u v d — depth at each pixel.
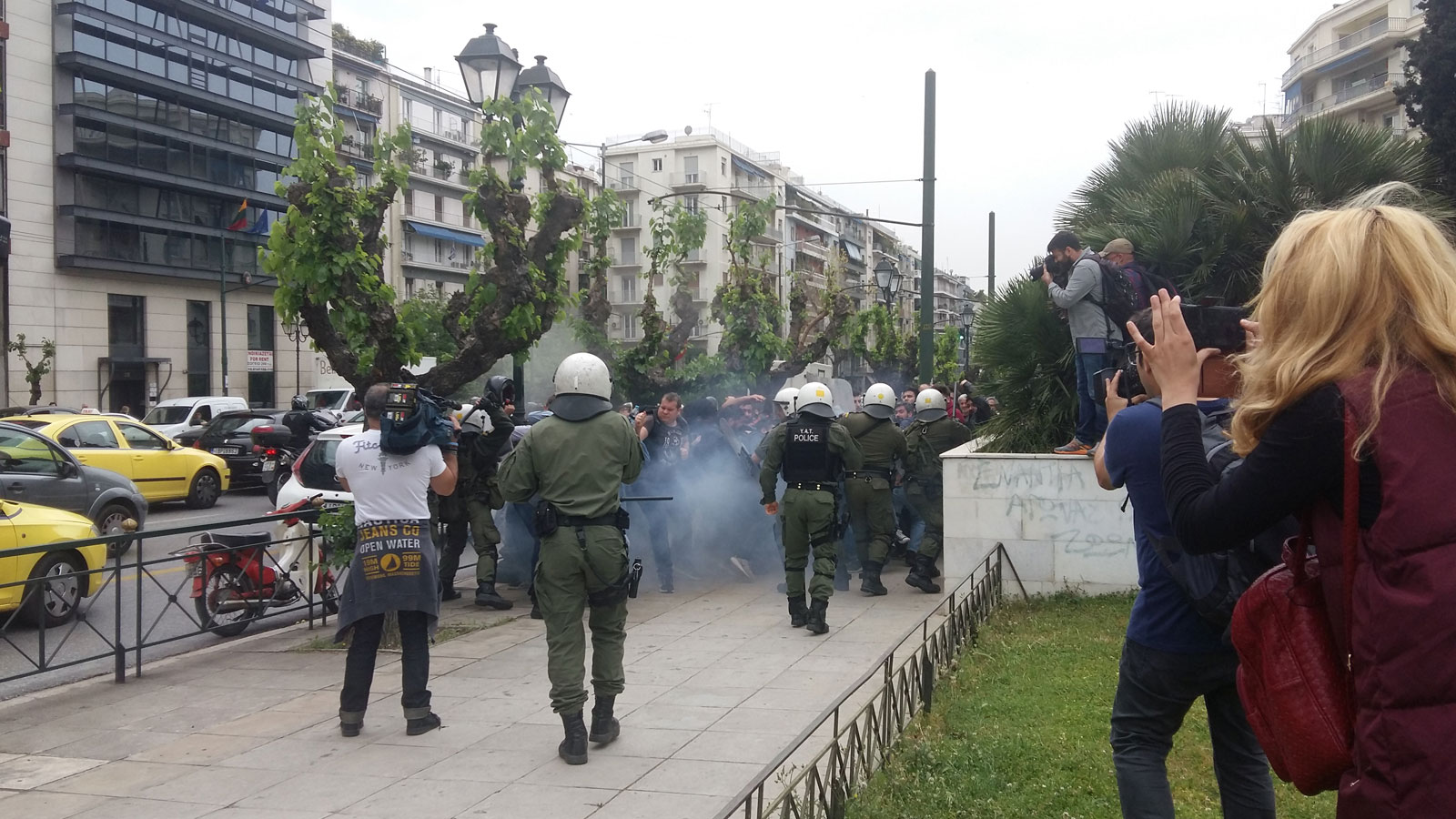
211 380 47.03
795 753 4.91
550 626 4.96
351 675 5.38
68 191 41.09
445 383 7.98
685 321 14.67
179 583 7.59
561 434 5.09
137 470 17.00
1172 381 2.39
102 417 16.97
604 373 5.31
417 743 5.24
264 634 8.30
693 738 5.20
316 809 4.38
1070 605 7.95
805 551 7.75
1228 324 2.93
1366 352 1.80
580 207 8.44
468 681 6.46
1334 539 1.83
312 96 7.30
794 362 15.95
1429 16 14.83
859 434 9.09
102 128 41.97
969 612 6.73
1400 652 1.59
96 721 5.89
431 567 5.39
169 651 7.78
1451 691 1.54
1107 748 4.59
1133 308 7.84
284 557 8.45
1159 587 3.05
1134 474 3.01
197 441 21.86
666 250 14.77
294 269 7.17
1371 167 9.51
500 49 8.39
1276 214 9.68
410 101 60.47
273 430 20.34
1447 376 1.72
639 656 6.89
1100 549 8.16
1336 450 1.78
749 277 15.51
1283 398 1.86
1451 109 14.05
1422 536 1.60
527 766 4.85
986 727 4.98
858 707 5.65
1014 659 6.27
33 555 8.08
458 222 62.72
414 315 7.78
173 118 44.66
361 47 58.19
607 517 5.07
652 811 4.26
